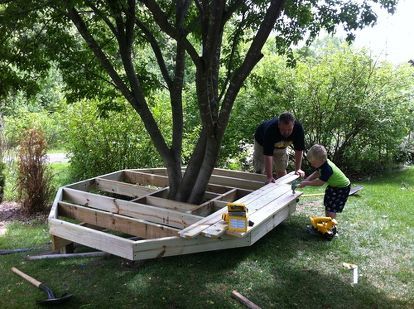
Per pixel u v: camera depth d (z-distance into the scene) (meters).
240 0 4.46
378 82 8.30
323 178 4.57
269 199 4.54
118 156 7.92
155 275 3.77
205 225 3.77
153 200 4.87
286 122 4.40
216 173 6.30
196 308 3.23
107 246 3.70
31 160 6.61
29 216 6.41
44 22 5.09
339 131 8.48
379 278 3.69
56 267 4.04
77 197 5.11
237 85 4.27
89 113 7.75
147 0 3.53
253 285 3.57
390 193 6.64
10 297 3.46
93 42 4.79
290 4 5.25
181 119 5.26
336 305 3.26
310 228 4.74
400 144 8.84
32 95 5.21
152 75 6.00
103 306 3.28
